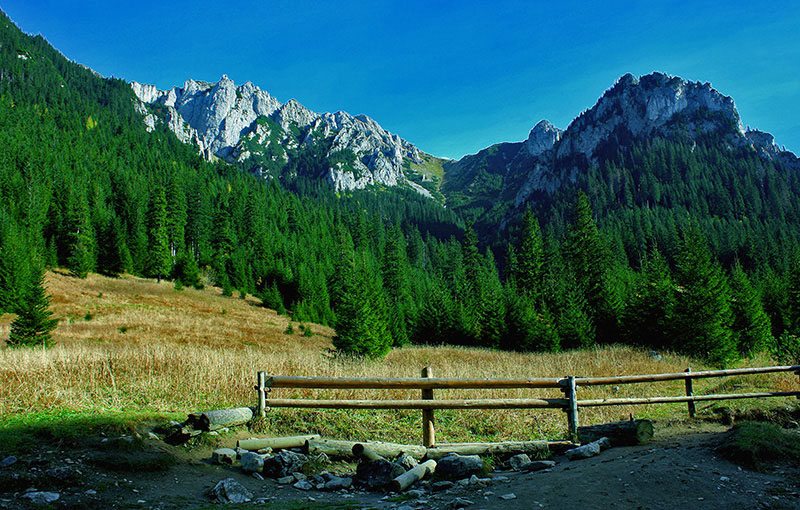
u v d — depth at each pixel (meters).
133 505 4.62
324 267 85.69
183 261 62.09
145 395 9.44
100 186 89.69
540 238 65.44
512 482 5.66
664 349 31.55
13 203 65.75
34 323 22.83
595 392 13.80
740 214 142.12
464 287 67.75
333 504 4.95
